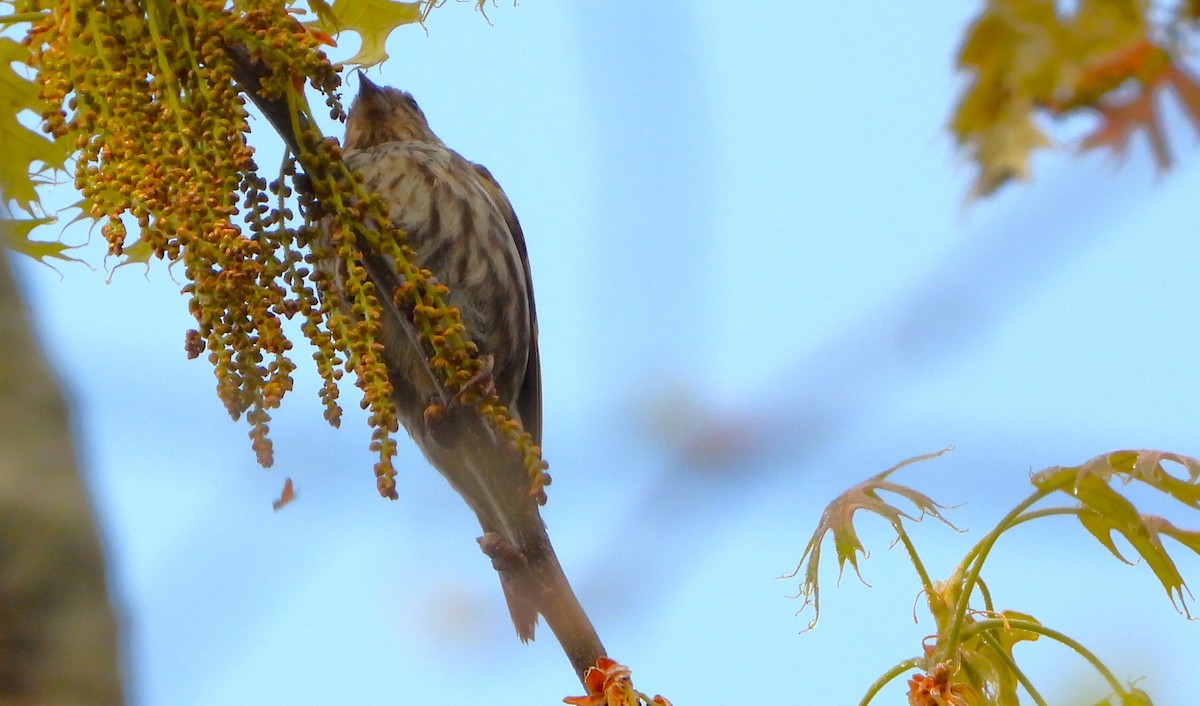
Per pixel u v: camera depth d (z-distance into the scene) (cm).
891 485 630
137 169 642
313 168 685
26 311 343
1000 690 611
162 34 662
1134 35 591
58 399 332
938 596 627
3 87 781
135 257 779
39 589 307
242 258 630
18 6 746
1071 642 614
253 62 683
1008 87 578
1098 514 611
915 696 605
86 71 655
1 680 299
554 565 662
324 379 635
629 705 586
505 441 689
